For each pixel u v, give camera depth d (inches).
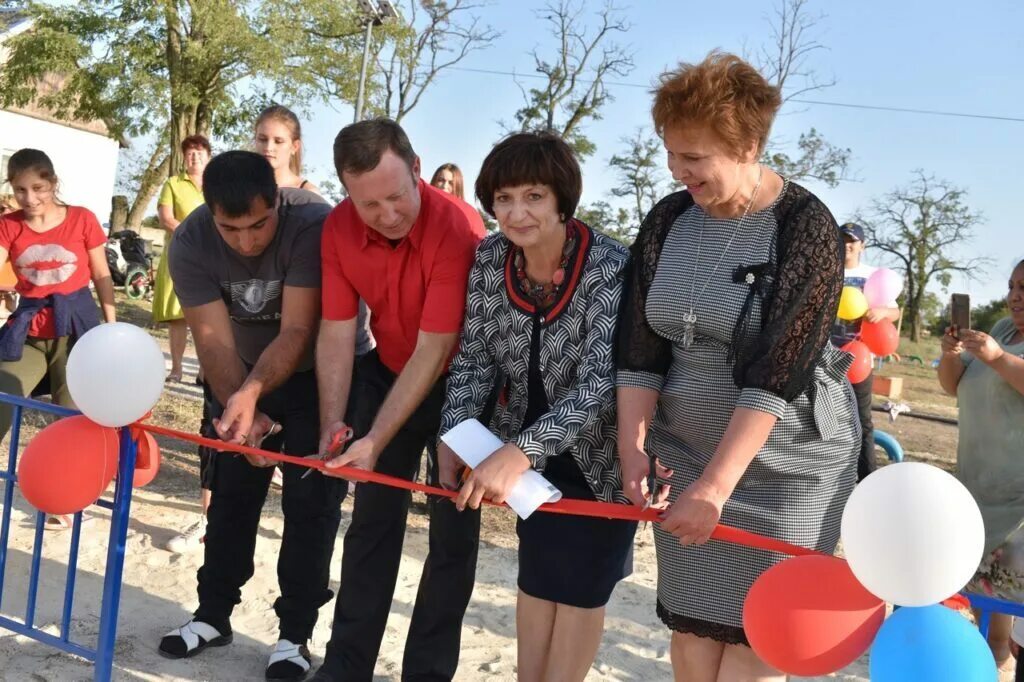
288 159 174.7
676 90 87.5
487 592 181.2
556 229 105.3
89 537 184.2
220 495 140.0
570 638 112.5
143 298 737.6
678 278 98.0
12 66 901.2
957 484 74.7
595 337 105.5
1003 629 151.9
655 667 154.7
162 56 904.9
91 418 109.5
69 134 1085.1
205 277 131.2
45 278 182.5
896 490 74.0
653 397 103.2
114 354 106.7
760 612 82.7
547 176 100.9
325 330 123.3
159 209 283.0
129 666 134.9
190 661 139.1
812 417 96.1
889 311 211.3
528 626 114.6
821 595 80.8
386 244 117.0
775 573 83.4
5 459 228.7
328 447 112.6
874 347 212.4
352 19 948.0
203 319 132.4
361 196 109.0
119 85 879.1
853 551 76.1
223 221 119.3
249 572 145.4
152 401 111.7
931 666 71.7
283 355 123.5
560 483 112.7
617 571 113.1
